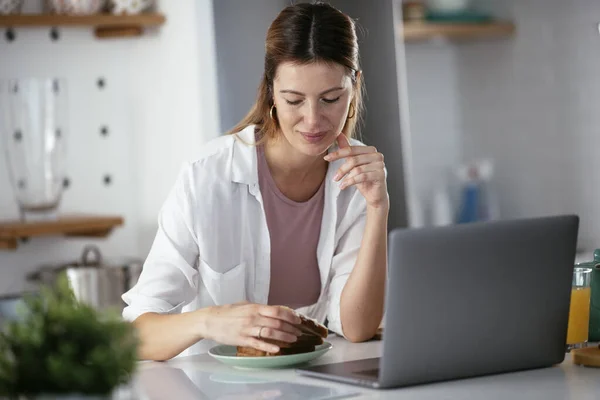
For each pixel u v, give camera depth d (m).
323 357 2.09
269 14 4.16
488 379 1.83
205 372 1.97
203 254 2.38
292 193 2.46
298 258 2.48
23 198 3.72
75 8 3.81
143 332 2.11
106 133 4.08
